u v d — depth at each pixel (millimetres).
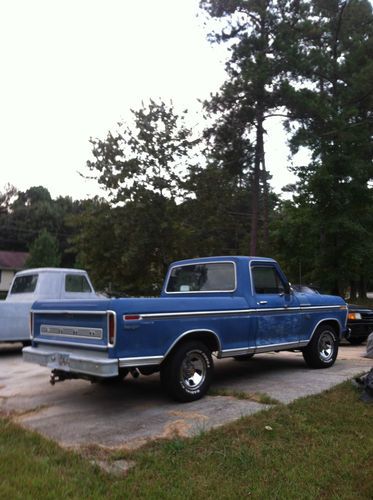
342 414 5367
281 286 7645
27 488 3627
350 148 23359
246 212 33594
